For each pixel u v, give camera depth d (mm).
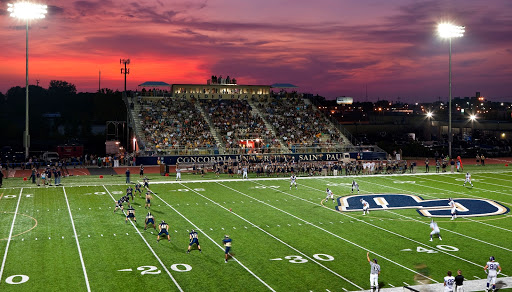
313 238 33469
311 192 49188
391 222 37938
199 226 35938
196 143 72500
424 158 80625
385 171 64562
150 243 31688
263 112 84750
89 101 160500
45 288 24266
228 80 89750
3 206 40688
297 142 77000
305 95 92438
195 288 24672
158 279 25734
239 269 27406
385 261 29062
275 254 30031
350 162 64625
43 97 163000
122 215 38469
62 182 52656
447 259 29547
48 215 38000
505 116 133875
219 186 51906
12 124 121000
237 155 69688
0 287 24266
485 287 25250
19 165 65812
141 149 69125
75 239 32156
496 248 31797
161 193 47438
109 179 55344
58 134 121000
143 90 84875
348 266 28109
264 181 55781
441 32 70812
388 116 126375
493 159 80125
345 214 40188
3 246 30500
